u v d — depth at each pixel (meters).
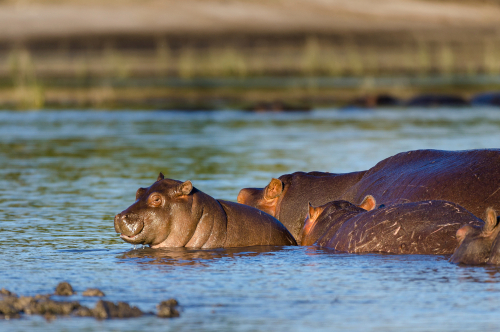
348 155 67.12
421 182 35.28
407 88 153.75
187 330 22.00
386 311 23.55
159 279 27.86
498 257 28.55
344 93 147.00
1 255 32.53
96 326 22.41
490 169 34.41
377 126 95.38
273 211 41.16
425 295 25.17
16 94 141.62
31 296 25.25
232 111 120.25
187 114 115.81
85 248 34.12
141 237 33.56
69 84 162.75
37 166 63.28
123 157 68.25
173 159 66.50
